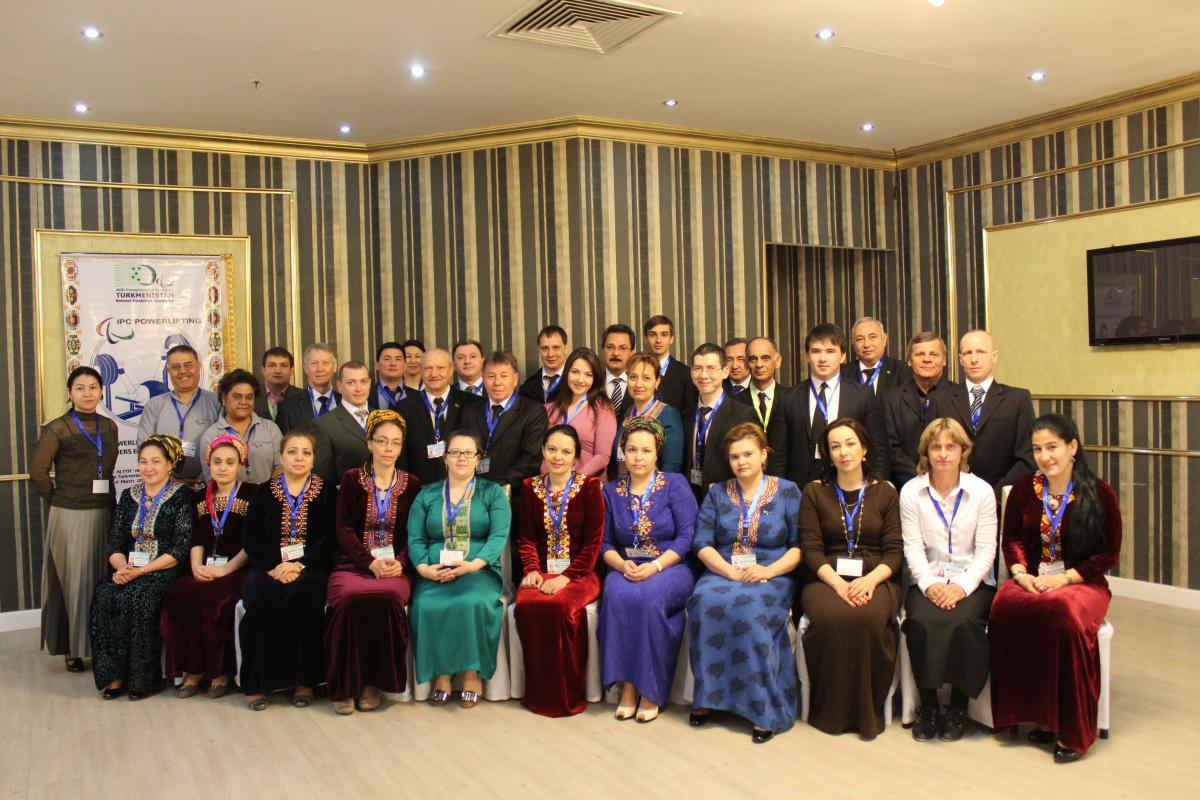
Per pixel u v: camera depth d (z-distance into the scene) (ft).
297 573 13.53
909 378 15.89
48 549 15.44
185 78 16.25
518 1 13.35
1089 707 11.00
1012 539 12.28
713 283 21.01
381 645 12.94
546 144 19.74
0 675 15.12
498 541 13.61
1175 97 17.76
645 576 12.76
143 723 12.75
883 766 10.85
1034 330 20.58
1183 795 10.01
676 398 17.35
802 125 20.49
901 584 12.77
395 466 15.35
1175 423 18.16
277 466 15.88
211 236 19.88
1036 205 20.39
